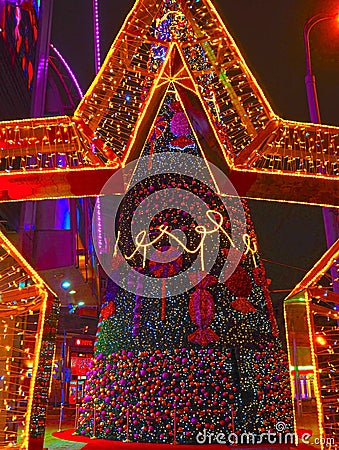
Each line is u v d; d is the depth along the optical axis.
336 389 5.61
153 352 7.80
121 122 7.49
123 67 6.62
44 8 16.30
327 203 6.31
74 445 7.07
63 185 5.96
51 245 14.21
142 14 6.65
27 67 15.02
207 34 6.85
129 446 6.90
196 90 6.47
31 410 4.68
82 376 22.72
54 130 6.10
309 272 5.47
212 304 7.84
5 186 5.90
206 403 7.35
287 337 5.52
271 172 6.09
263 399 7.54
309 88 14.99
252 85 6.71
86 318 23.81
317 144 6.46
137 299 8.20
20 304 5.12
